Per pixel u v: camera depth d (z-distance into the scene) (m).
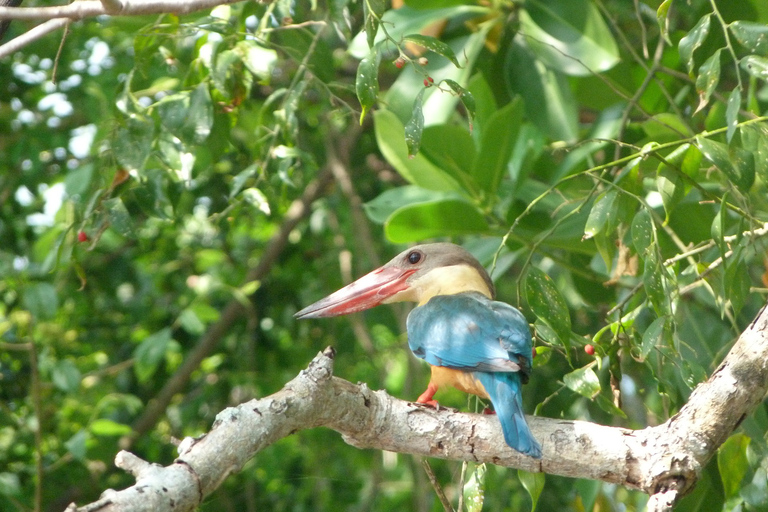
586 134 11.11
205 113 7.75
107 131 8.10
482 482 6.39
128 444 13.60
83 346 14.52
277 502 14.92
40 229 14.18
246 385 14.57
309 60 8.68
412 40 5.97
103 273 14.92
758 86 11.06
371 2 6.00
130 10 6.03
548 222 9.72
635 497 12.23
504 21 10.52
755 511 6.95
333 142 15.00
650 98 10.41
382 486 15.81
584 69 9.79
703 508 8.09
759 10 8.75
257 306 15.65
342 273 15.26
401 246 15.55
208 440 5.23
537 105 10.19
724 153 5.93
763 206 7.94
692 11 9.84
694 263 6.93
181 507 4.91
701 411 5.88
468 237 13.41
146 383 15.03
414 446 6.29
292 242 16.48
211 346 14.45
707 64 6.03
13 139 14.00
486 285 8.54
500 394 6.38
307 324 16.02
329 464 15.34
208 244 15.73
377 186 16.11
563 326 6.43
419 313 7.57
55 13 5.84
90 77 14.05
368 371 17.27
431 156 9.46
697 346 8.97
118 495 4.71
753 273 10.07
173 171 8.07
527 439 5.93
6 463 12.41
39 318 11.02
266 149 8.38
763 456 6.87
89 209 7.76
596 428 6.12
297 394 5.63
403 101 9.73
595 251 9.00
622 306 6.84
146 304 15.38
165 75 12.64
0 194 14.16
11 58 13.60
